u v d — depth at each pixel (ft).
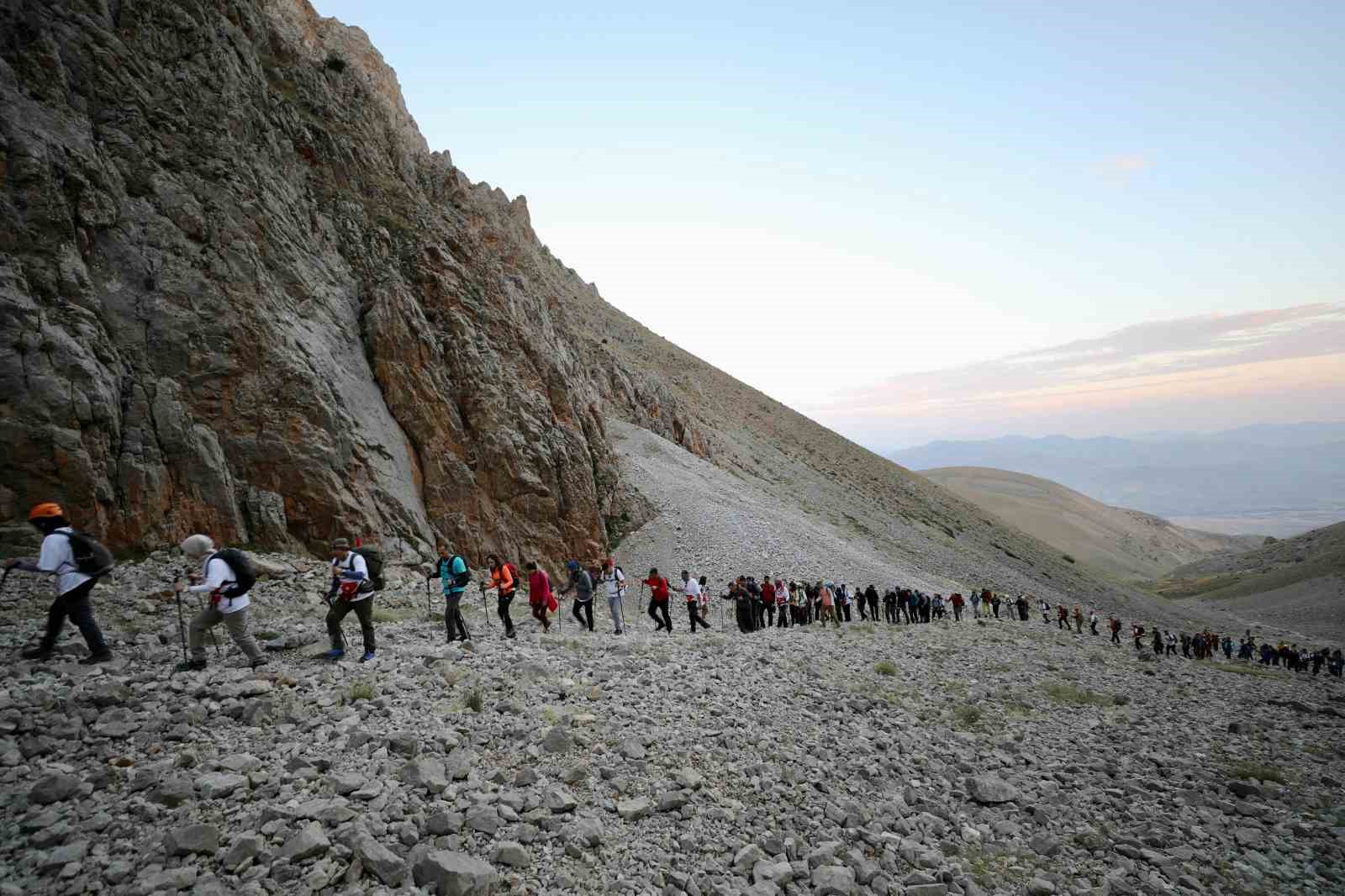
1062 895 25.53
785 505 225.35
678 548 136.05
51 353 57.52
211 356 70.44
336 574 39.01
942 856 26.89
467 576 49.19
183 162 80.33
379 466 84.12
